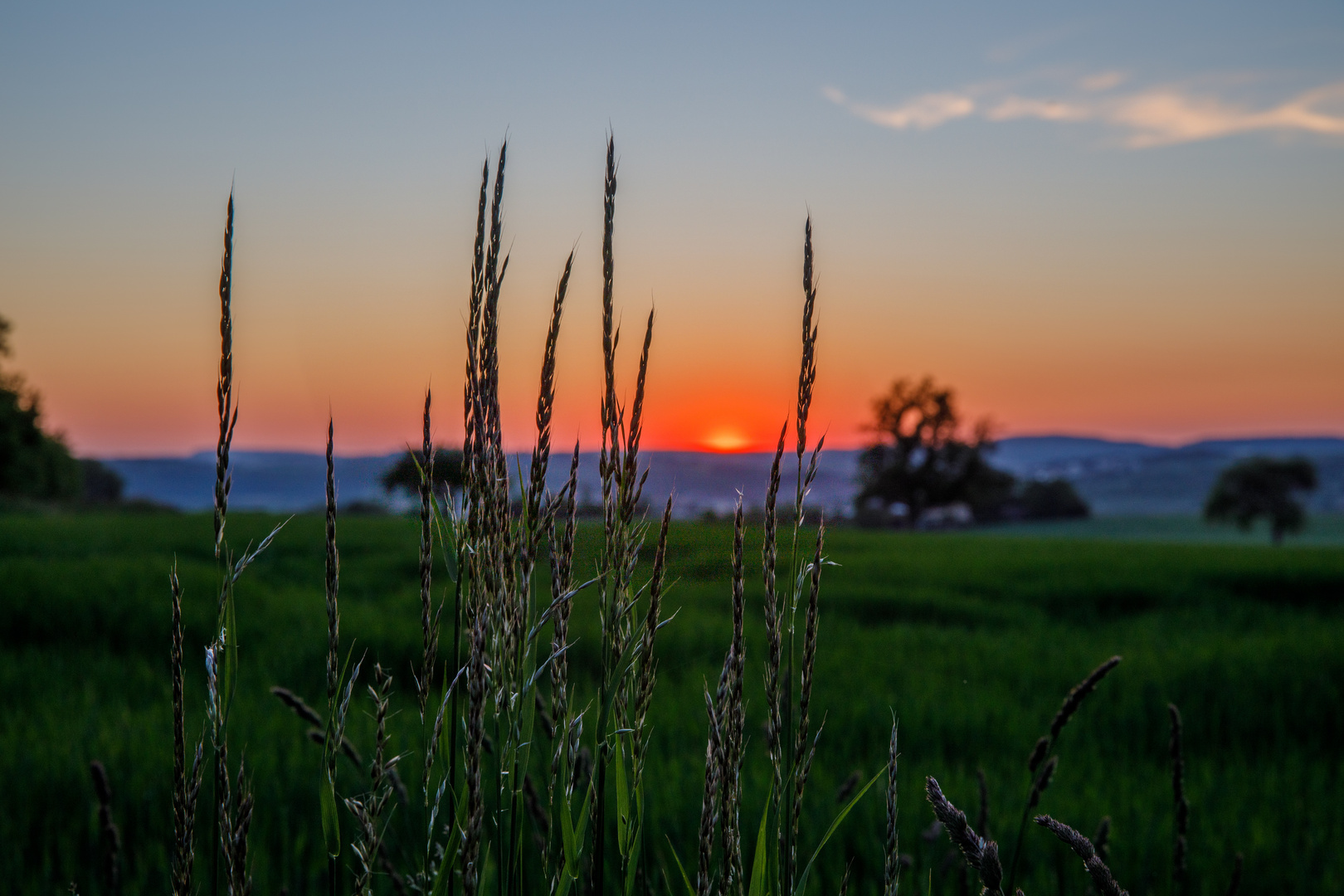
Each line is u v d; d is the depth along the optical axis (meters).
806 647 1.27
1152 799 5.18
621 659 1.31
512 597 1.23
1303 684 8.61
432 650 1.19
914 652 10.27
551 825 1.38
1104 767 6.02
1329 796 5.59
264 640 9.48
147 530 23.09
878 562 21.03
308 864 3.90
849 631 11.54
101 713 6.50
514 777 1.28
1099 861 1.17
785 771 1.33
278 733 5.77
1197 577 19.38
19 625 10.23
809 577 1.25
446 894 1.23
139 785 4.66
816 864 3.96
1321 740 7.17
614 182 1.16
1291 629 12.75
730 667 1.21
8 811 4.46
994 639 11.59
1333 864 4.35
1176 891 2.19
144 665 8.39
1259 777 5.91
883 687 8.24
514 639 1.24
